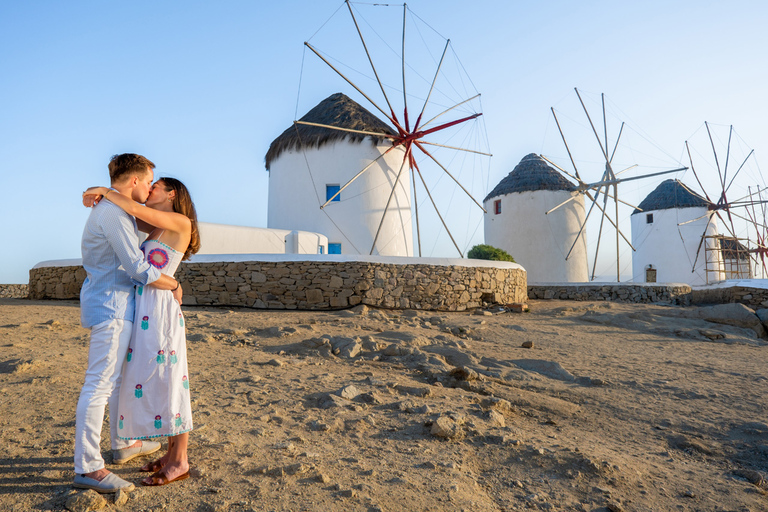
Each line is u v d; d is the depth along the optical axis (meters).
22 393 4.70
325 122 20.73
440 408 5.11
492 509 3.16
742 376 7.96
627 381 7.25
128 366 2.91
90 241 2.86
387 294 14.06
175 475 3.02
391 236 20.55
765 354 10.23
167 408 2.94
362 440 4.12
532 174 29.14
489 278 15.73
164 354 2.94
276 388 5.48
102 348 2.84
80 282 14.91
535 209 28.25
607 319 13.44
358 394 5.38
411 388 5.72
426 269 14.67
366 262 13.96
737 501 3.71
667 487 3.83
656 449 4.77
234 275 13.65
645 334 12.16
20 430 3.77
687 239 32.78
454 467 3.68
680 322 13.46
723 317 13.85
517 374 7.07
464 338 10.20
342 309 13.60
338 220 20.06
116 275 2.92
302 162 20.72
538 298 20.45
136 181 3.07
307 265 13.70
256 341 8.26
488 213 30.89
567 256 28.02
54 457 3.28
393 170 20.81
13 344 6.95
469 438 4.34
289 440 3.95
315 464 3.49
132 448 3.30
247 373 6.09
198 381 5.58
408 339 8.70
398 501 3.07
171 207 3.20
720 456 4.73
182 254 3.20
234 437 3.87
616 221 24.28
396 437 4.25
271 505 2.85
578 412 5.73
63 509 2.61
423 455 3.88
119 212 2.82
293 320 10.68
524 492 3.46
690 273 32.53
